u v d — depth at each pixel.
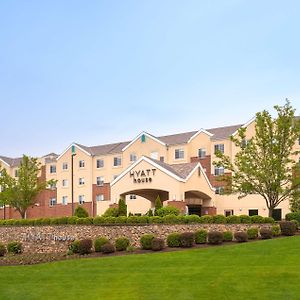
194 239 26.80
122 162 62.31
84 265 22.36
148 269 20.48
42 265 23.27
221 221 31.48
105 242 26.73
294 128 32.12
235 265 20.20
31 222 38.34
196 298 15.52
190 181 40.50
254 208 48.62
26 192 52.56
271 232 28.45
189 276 18.56
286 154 32.12
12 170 73.25
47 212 69.12
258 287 16.36
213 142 53.88
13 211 72.25
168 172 39.47
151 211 37.19
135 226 32.06
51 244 35.41
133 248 26.81
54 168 69.56
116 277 19.27
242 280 17.38
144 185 40.97
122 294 16.55
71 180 66.50
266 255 22.06
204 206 44.38
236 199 49.84
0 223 40.44
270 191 32.25
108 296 16.42
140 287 17.34
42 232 36.94
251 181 32.84
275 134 32.03
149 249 26.17
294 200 35.16
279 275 17.78
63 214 67.25
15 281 19.70
